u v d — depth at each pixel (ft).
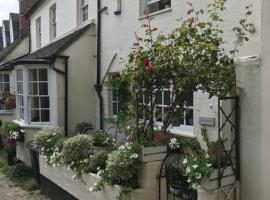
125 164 17.52
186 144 21.80
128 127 21.12
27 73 35.50
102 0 34.19
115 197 17.80
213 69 16.42
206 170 14.65
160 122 23.22
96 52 35.22
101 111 34.24
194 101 23.11
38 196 26.61
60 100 34.40
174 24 25.16
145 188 17.35
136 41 27.96
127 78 19.40
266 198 14.97
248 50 19.20
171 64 17.12
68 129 34.71
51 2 47.34
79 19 39.58
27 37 60.44
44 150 26.00
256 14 18.71
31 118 35.65
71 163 21.71
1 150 43.75
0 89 52.70
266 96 14.85
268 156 14.85
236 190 15.83
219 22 21.11
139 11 28.84
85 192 20.54
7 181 30.89
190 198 17.67
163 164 17.79
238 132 15.90
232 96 15.81
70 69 34.71
